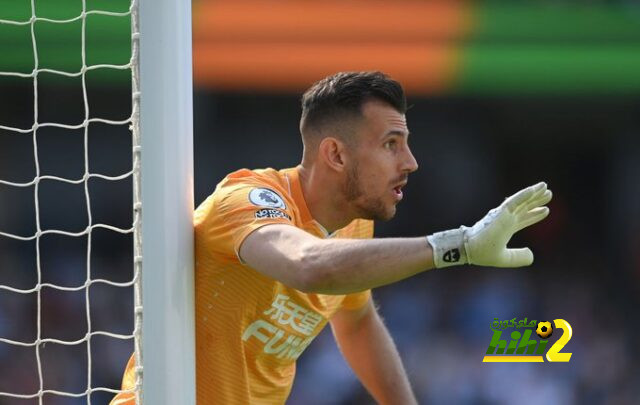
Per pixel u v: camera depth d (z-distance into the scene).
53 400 32.44
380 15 32.12
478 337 37.72
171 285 10.48
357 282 9.45
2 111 38.69
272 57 31.86
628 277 41.72
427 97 42.00
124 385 12.03
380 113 11.27
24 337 34.19
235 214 10.68
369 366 14.45
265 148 41.19
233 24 31.53
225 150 41.06
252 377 11.91
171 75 10.45
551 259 41.72
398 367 14.50
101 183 38.81
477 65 33.25
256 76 32.34
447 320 38.06
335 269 9.44
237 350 11.47
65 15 28.39
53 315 35.00
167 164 10.45
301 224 11.60
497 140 42.78
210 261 11.01
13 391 32.38
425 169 42.34
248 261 10.30
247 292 11.20
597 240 42.62
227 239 10.67
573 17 32.78
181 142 10.52
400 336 37.50
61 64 30.03
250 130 41.12
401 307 38.09
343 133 11.31
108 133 38.88
